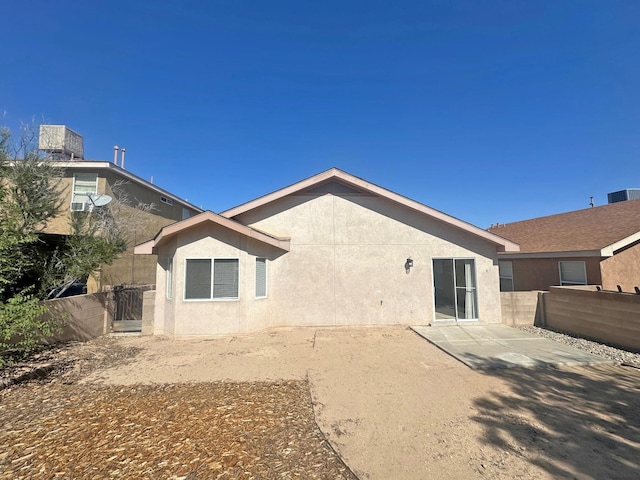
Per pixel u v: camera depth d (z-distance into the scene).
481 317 11.51
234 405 5.13
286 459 3.70
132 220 15.53
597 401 5.28
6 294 8.09
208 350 8.57
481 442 4.09
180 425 4.45
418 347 8.76
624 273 12.20
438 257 11.60
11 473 3.42
